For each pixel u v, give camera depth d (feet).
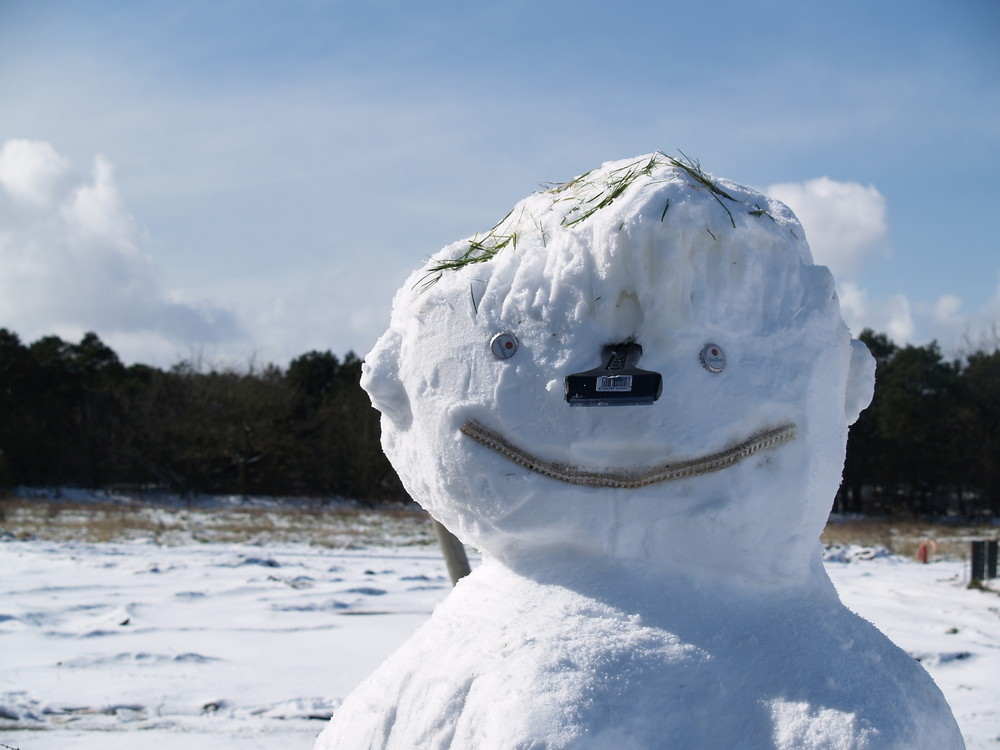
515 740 6.85
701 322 7.67
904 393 142.82
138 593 34.58
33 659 23.57
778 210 8.38
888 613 32.48
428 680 7.89
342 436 140.97
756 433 7.73
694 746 7.00
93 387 153.99
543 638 7.54
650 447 7.68
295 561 49.06
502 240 8.84
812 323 7.94
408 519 107.14
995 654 24.81
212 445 137.18
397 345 9.21
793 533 7.83
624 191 8.13
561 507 7.84
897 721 7.02
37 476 131.03
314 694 20.71
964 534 99.25
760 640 7.51
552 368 7.80
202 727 18.19
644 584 7.81
